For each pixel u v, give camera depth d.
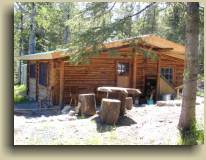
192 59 6.49
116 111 7.57
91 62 11.76
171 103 10.33
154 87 12.50
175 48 12.11
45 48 21.98
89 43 7.11
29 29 20.50
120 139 6.29
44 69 12.68
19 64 20.64
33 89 14.35
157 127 6.99
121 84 12.05
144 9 7.14
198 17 6.39
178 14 7.36
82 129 7.11
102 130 7.04
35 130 7.01
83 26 7.52
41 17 19.31
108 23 7.41
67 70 11.51
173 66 12.97
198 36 6.46
